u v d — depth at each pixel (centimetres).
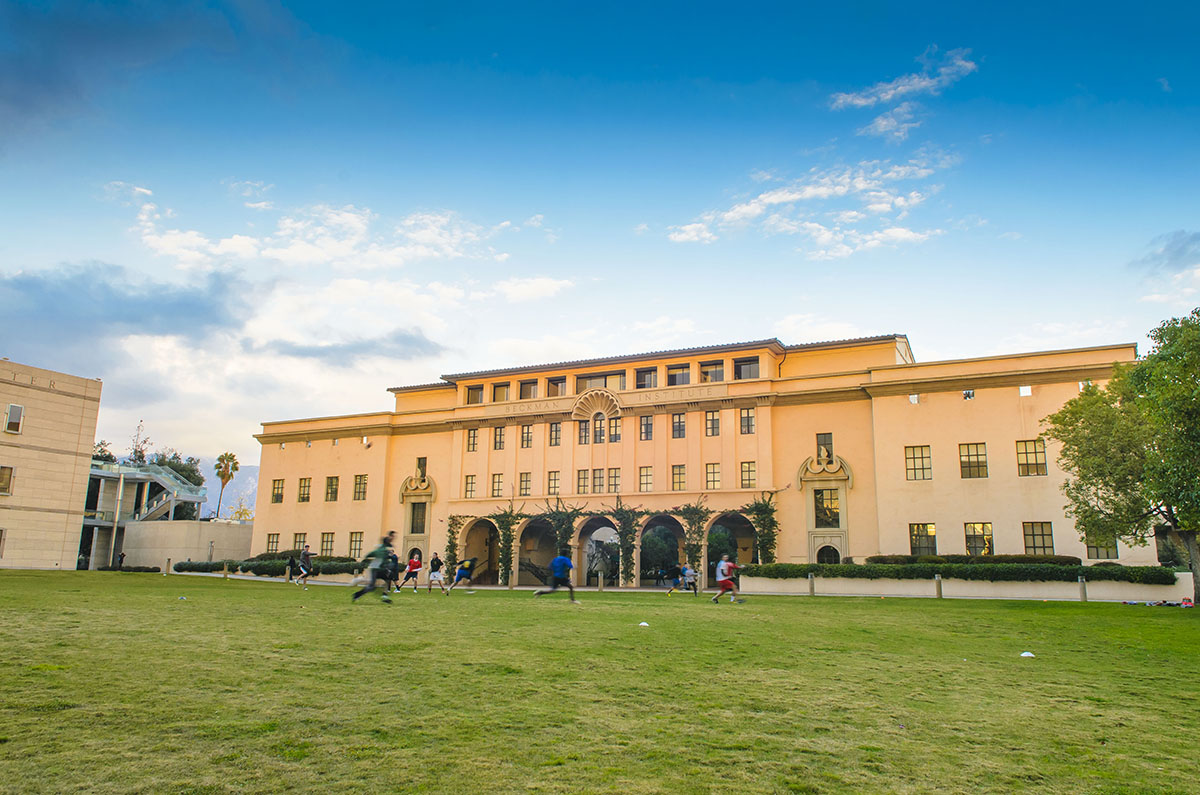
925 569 3747
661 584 6128
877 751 795
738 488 4972
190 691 905
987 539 4225
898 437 4531
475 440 5975
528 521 5553
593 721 863
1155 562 3856
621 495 5266
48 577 3619
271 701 877
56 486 5659
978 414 4369
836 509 4744
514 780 658
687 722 878
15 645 1142
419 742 753
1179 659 1500
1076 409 3316
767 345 5100
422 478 6081
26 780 604
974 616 2352
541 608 2208
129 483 7688
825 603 2975
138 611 1678
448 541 5784
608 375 5650
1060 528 4069
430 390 6488
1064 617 2342
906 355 5469
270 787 615
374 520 6112
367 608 2036
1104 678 1275
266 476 6700
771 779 694
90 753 674
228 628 1441
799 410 4947
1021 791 689
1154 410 2670
